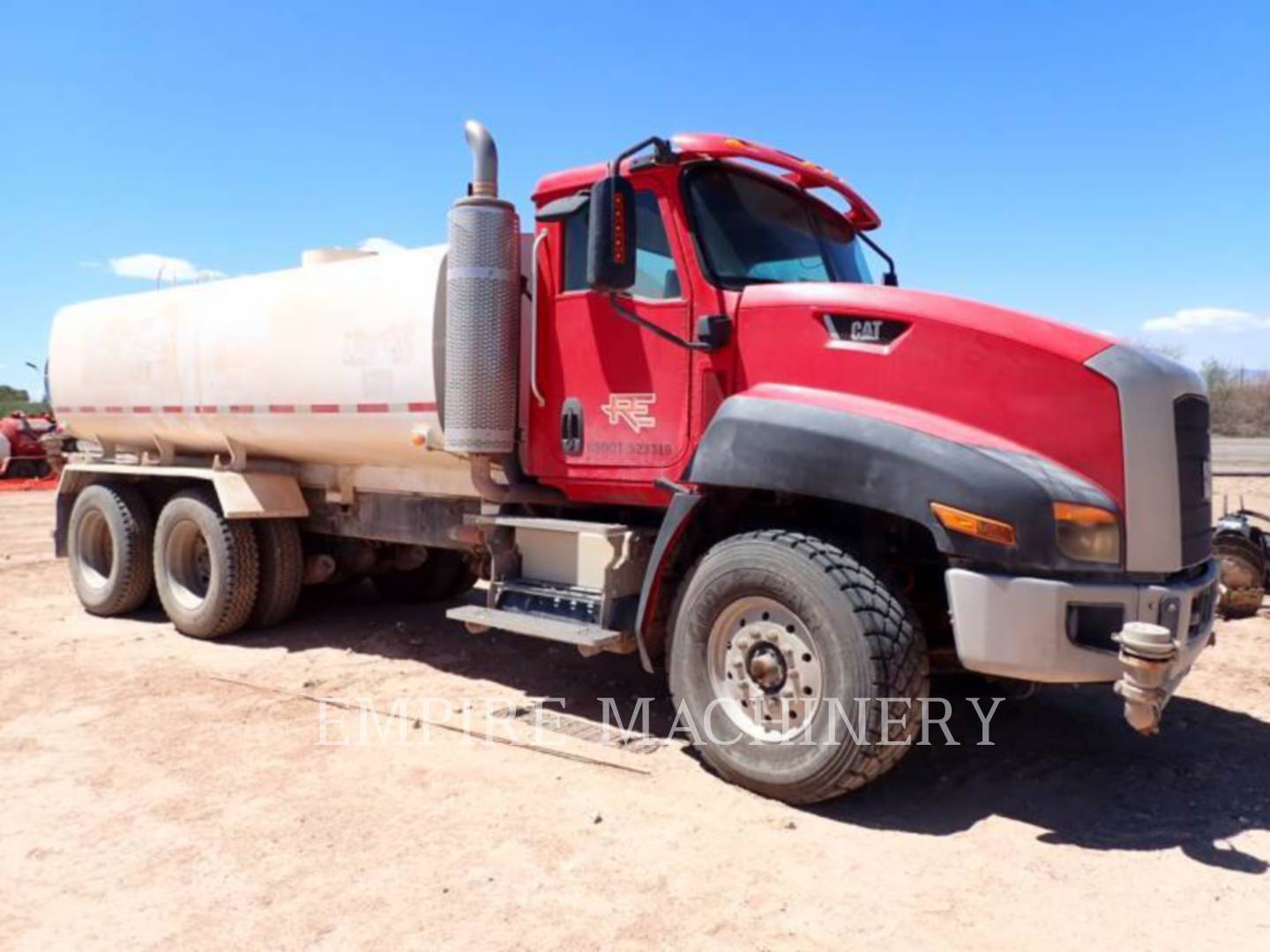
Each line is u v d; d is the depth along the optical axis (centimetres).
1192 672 612
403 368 555
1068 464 386
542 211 509
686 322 463
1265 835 381
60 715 521
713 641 434
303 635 718
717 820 388
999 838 375
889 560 439
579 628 477
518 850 360
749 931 306
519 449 538
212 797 409
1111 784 432
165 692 564
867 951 296
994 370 397
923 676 394
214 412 682
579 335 505
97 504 792
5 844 367
